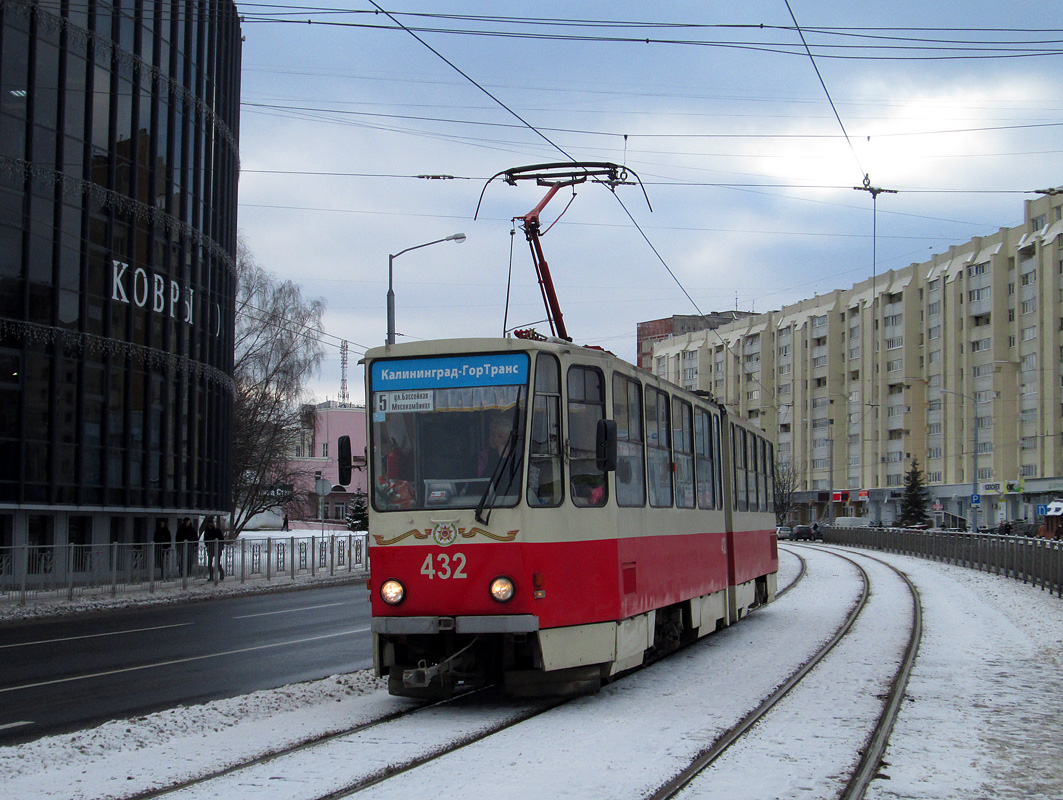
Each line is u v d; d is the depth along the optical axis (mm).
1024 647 14781
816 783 7109
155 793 6816
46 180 27703
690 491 14133
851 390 88875
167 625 19484
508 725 9266
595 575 10531
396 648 10461
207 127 35281
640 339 117750
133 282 30719
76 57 28688
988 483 71938
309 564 34406
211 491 35500
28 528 27641
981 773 7504
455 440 10219
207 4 35000
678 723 9266
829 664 13039
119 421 30109
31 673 13047
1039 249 69375
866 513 84812
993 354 72750
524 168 15391
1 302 26453
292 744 8383
